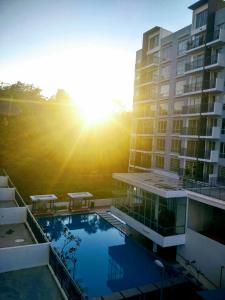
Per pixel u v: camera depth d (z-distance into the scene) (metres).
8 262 15.20
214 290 15.62
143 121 42.44
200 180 29.56
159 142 38.75
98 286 18.88
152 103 40.53
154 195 23.02
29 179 42.34
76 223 31.17
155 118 39.41
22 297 12.83
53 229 29.08
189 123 33.12
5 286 13.65
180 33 35.22
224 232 22.44
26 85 65.75
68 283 12.88
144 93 42.66
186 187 23.84
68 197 37.06
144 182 25.30
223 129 28.47
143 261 22.91
